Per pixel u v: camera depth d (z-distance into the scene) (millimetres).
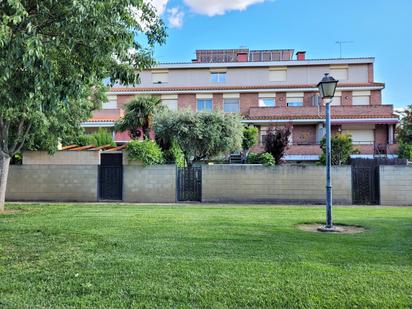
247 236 7262
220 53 37531
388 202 14828
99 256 5711
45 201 15484
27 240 6895
